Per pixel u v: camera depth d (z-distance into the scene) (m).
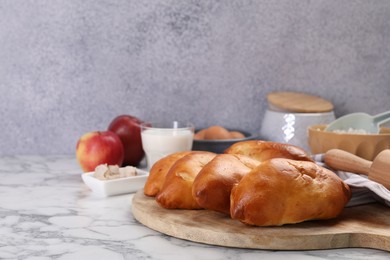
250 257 0.90
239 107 1.46
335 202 0.96
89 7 1.40
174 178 1.02
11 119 1.42
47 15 1.40
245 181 0.95
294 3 1.44
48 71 1.41
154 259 0.89
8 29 1.40
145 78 1.43
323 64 1.46
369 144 1.19
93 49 1.41
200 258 0.89
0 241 0.94
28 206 1.09
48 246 0.92
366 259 0.89
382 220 0.98
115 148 1.27
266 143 1.09
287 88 1.46
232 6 1.42
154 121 1.44
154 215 0.99
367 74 1.47
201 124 1.46
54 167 1.34
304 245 0.92
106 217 1.04
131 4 1.41
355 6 1.45
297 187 0.94
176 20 1.42
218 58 1.44
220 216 0.99
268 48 1.44
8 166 1.34
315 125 1.32
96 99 1.43
